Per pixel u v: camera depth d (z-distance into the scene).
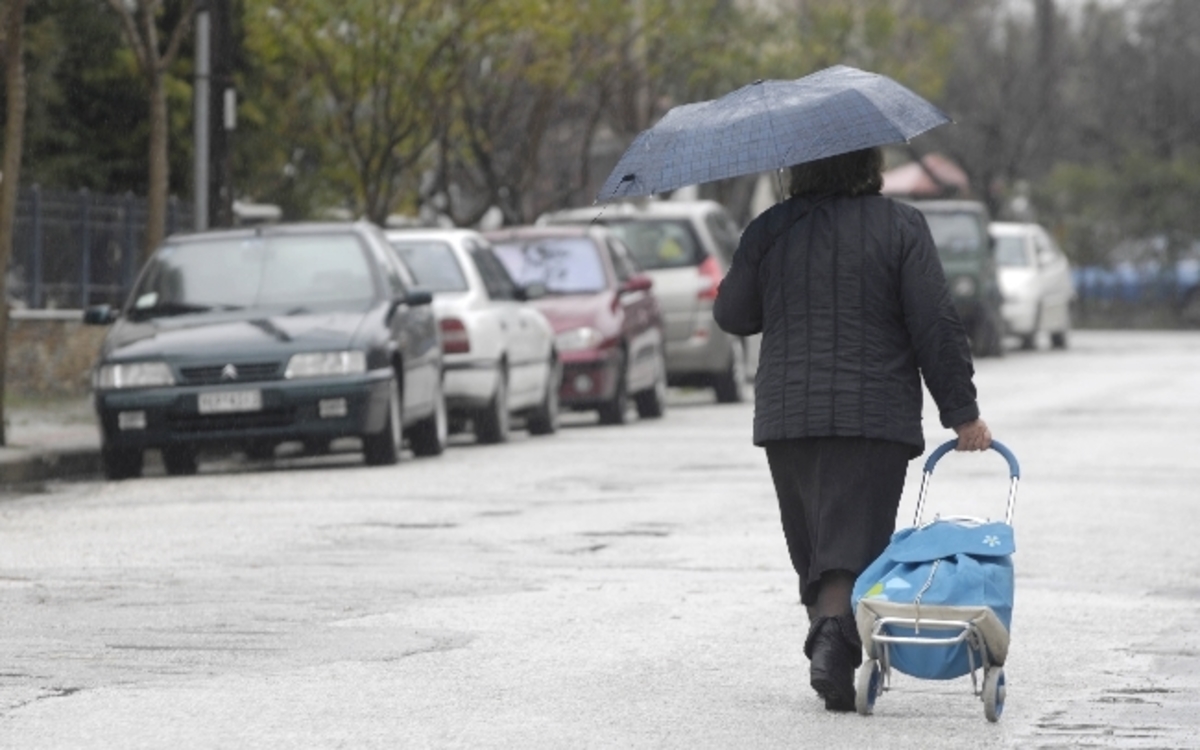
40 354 76.31
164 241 50.50
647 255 74.75
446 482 44.25
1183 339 145.88
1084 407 69.12
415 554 31.92
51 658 22.67
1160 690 20.95
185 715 19.52
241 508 39.06
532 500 40.28
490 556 31.67
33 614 25.84
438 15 78.88
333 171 89.00
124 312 49.09
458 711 19.77
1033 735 18.72
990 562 18.56
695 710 19.86
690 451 52.97
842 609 19.53
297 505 39.50
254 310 48.41
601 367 62.53
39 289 77.00
